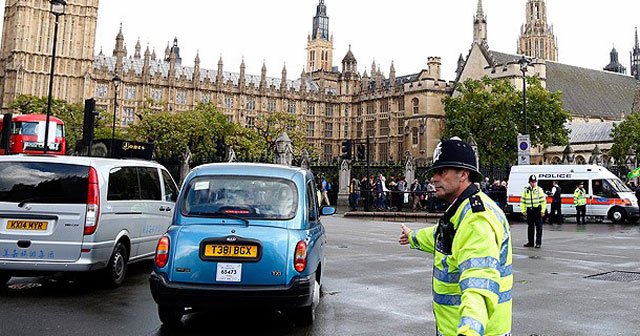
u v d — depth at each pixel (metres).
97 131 72.75
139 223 10.50
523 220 29.84
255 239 6.65
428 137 83.25
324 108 114.31
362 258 13.49
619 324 7.34
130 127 74.62
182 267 6.61
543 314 7.89
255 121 98.50
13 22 93.38
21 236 8.79
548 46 123.56
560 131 58.47
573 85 86.69
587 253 14.95
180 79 101.88
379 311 8.01
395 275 11.05
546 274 11.38
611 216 27.84
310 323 7.17
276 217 6.99
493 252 2.96
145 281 10.34
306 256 6.79
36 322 7.29
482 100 59.81
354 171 43.53
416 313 7.91
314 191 8.36
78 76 93.38
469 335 2.66
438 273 3.35
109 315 7.68
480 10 86.50
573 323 7.39
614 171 47.38
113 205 9.53
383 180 33.72
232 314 7.83
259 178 7.36
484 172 45.31
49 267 8.78
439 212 31.08
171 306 6.62
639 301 8.77
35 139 37.06
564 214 29.19
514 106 57.81
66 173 9.03
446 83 85.62
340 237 18.83
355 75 114.06
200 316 7.70
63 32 92.94
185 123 70.69
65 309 8.03
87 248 8.87
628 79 97.31
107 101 95.50
